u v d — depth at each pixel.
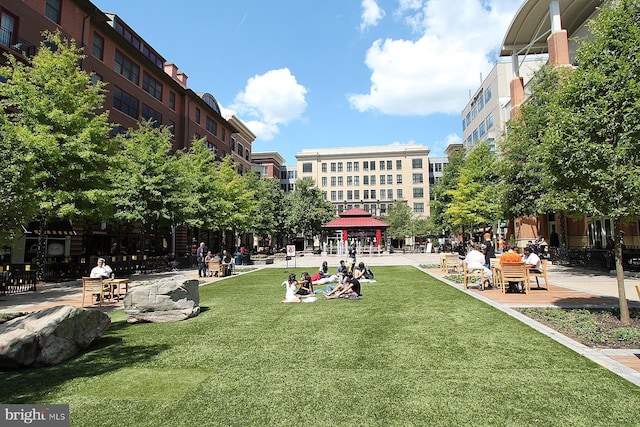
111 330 7.84
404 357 5.68
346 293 11.30
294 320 8.41
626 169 6.93
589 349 5.91
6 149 9.90
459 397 4.27
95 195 16.38
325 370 5.21
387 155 88.06
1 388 4.81
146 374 5.21
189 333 7.42
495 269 12.95
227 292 13.33
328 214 53.41
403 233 64.69
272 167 86.50
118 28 30.61
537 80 20.38
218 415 3.97
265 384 4.77
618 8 7.80
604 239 24.38
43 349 5.66
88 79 18.06
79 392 4.64
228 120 55.34
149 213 21.22
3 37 19.80
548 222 29.64
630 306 9.09
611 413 3.84
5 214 9.05
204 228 28.77
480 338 6.59
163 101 36.03
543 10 28.94
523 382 4.66
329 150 91.56
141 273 20.84
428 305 9.81
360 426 3.68
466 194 28.20
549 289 12.23
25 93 16.05
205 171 30.61
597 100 7.39
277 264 29.67
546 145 8.09
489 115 45.69
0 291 13.51
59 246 23.67
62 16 23.72
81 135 16.09
